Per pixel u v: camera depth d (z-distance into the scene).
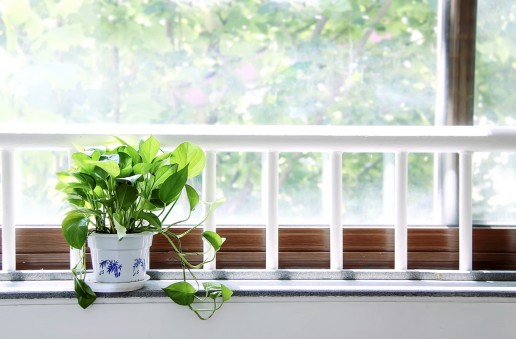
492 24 1.43
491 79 1.43
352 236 1.40
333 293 1.20
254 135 1.27
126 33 1.43
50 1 1.42
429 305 1.21
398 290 1.21
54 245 1.37
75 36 1.43
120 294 1.17
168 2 1.43
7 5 1.42
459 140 1.27
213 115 1.43
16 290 1.18
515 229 1.40
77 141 1.26
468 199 1.30
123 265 1.16
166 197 1.12
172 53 1.43
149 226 1.19
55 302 1.18
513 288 1.23
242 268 1.39
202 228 1.37
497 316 1.21
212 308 1.20
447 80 1.43
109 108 1.43
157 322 1.19
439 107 1.44
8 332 1.18
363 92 1.44
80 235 1.12
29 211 1.41
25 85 1.42
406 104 1.44
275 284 1.26
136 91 1.43
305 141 1.27
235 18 1.43
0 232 1.36
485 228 1.40
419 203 1.44
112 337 1.19
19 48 1.42
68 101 1.43
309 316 1.21
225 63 1.43
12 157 1.27
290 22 1.43
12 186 1.28
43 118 1.42
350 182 1.44
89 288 1.16
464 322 1.21
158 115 1.43
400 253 1.32
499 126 1.32
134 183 1.10
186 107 1.43
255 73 1.44
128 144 1.19
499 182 1.44
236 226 1.40
